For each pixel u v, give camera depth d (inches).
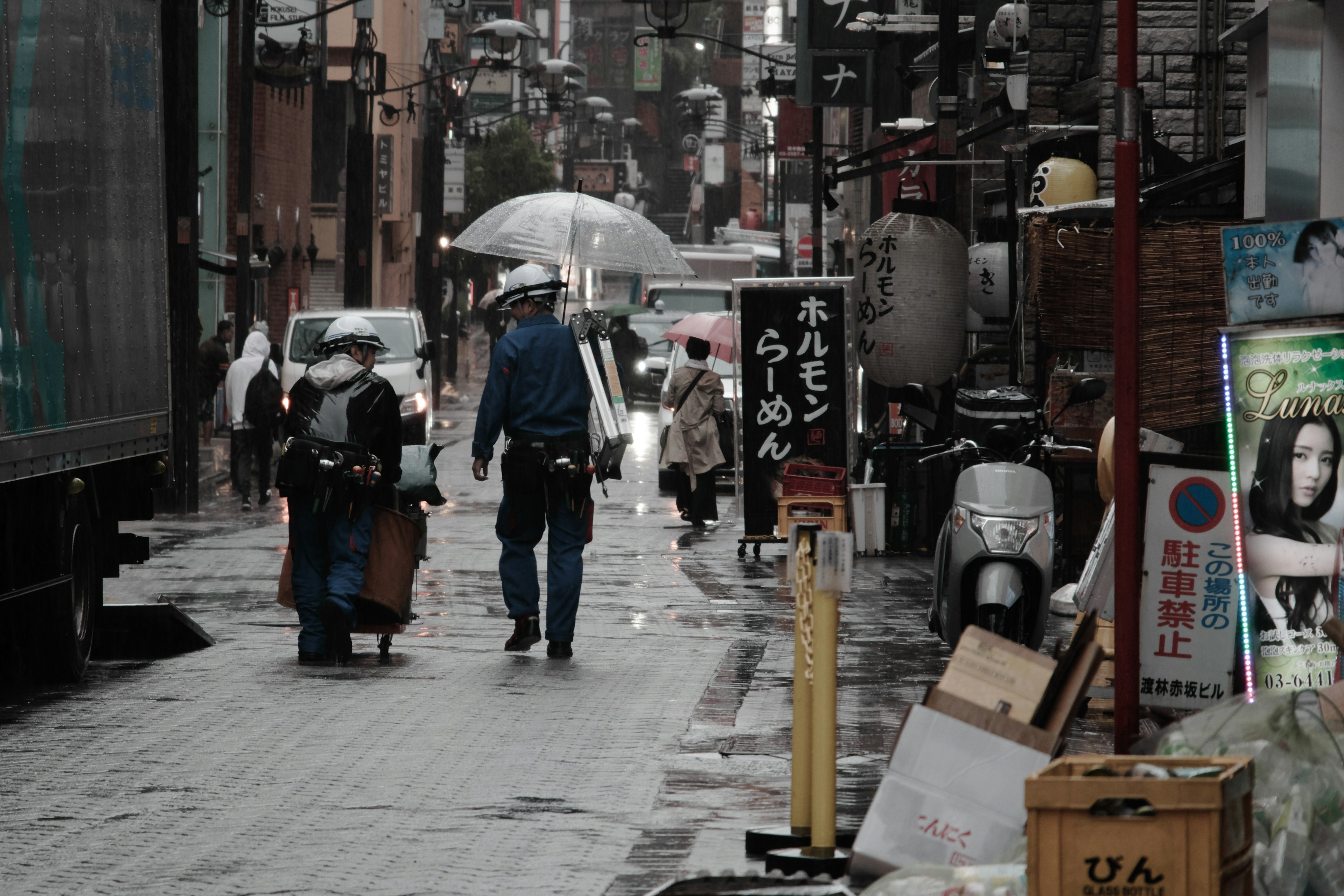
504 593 959.0
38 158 813.2
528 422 943.7
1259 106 1149.7
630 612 1152.2
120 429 930.1
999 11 1647.4
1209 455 676.1
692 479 1733.5
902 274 1478.8
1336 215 858.1
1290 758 430.3
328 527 928.9
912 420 1573.6
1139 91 550.6
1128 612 551.8
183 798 614.5
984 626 804.0
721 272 4333.2
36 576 854.5
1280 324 597.3
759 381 1457.9
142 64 992.2
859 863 450.3
